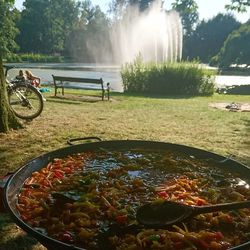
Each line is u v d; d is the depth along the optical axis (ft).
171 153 11.00
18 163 17.94
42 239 5.87
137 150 11.25
